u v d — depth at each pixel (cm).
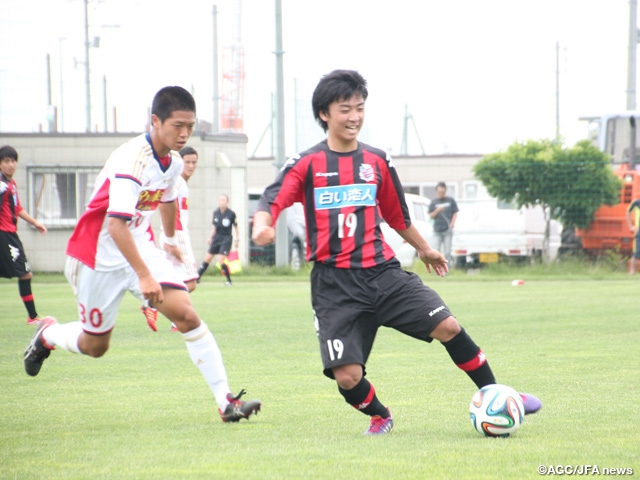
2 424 1830
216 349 1867
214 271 7656
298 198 1734
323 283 1712
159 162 1841
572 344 3089
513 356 2806
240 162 8294
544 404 1998
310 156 1720
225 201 6475
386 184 1767
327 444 1598
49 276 7544
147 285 1738
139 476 1362
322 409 1995
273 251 8475
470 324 3712
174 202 2083
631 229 6956
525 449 1521
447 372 2533
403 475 1341
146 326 3744
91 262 1858
